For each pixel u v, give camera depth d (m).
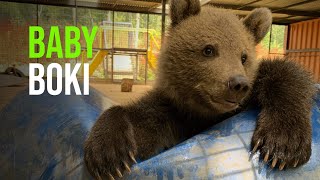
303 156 0.39
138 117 0.49
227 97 0.44
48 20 3.35
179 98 0.52
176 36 0.52
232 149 0.38
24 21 3.31
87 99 0.68
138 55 3.89
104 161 0.40
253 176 0.37
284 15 3.14
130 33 4.05
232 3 2.63
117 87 2.85
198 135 0.41
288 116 0.41
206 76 0.47
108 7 3.12
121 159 0.40
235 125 0.42
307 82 0.46
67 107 0.59
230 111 0.49
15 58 3.23
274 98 0.44
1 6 3.25
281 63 0.49
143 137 0.48
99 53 3.39
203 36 0.48
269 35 3.96
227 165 0.37
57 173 0.47
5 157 0.69
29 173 0.57
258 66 0.50
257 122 0.42
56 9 3.38
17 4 3.29
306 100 0.44
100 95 0.78
